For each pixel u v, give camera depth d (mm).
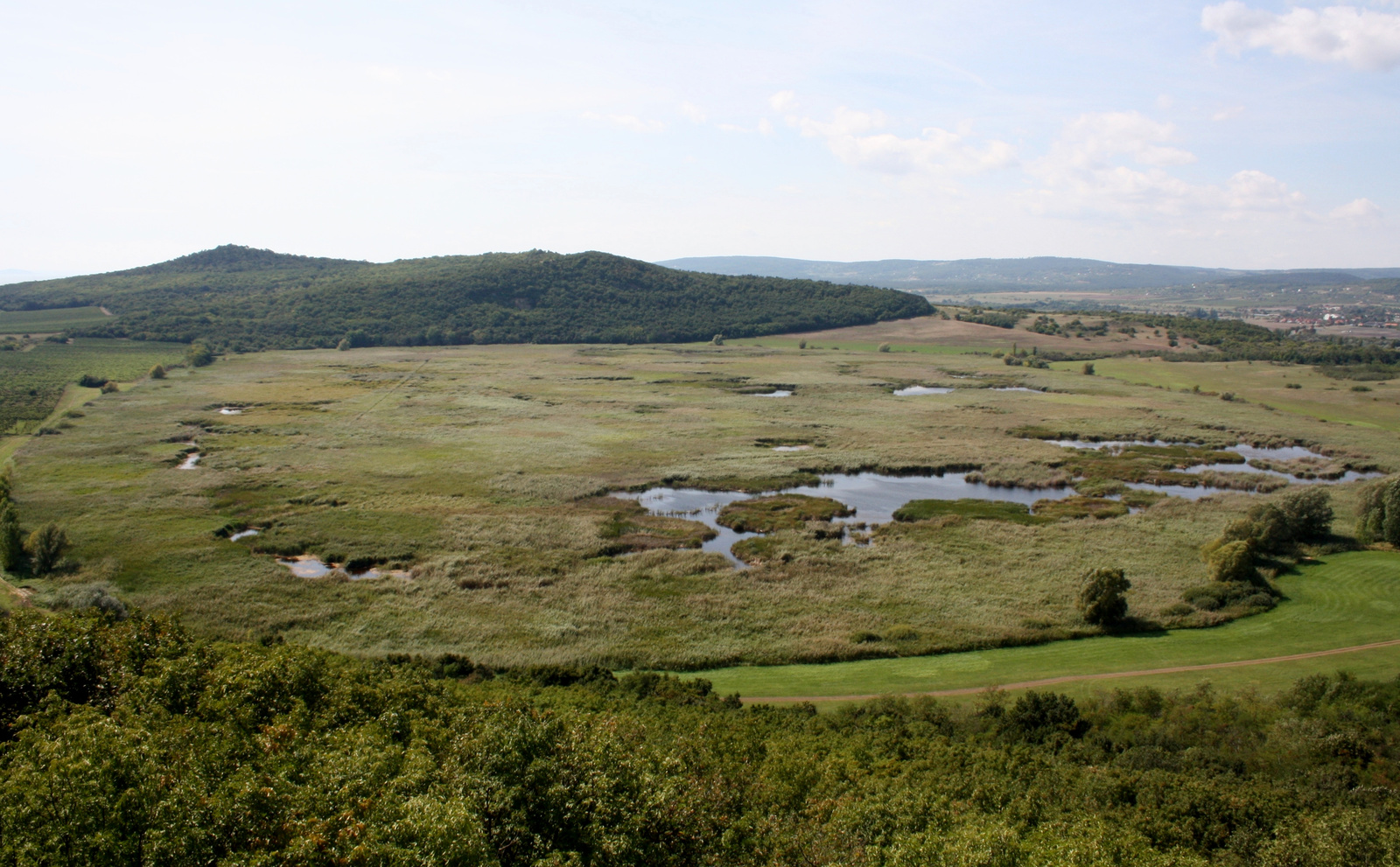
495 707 32594
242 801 22359
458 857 21406
